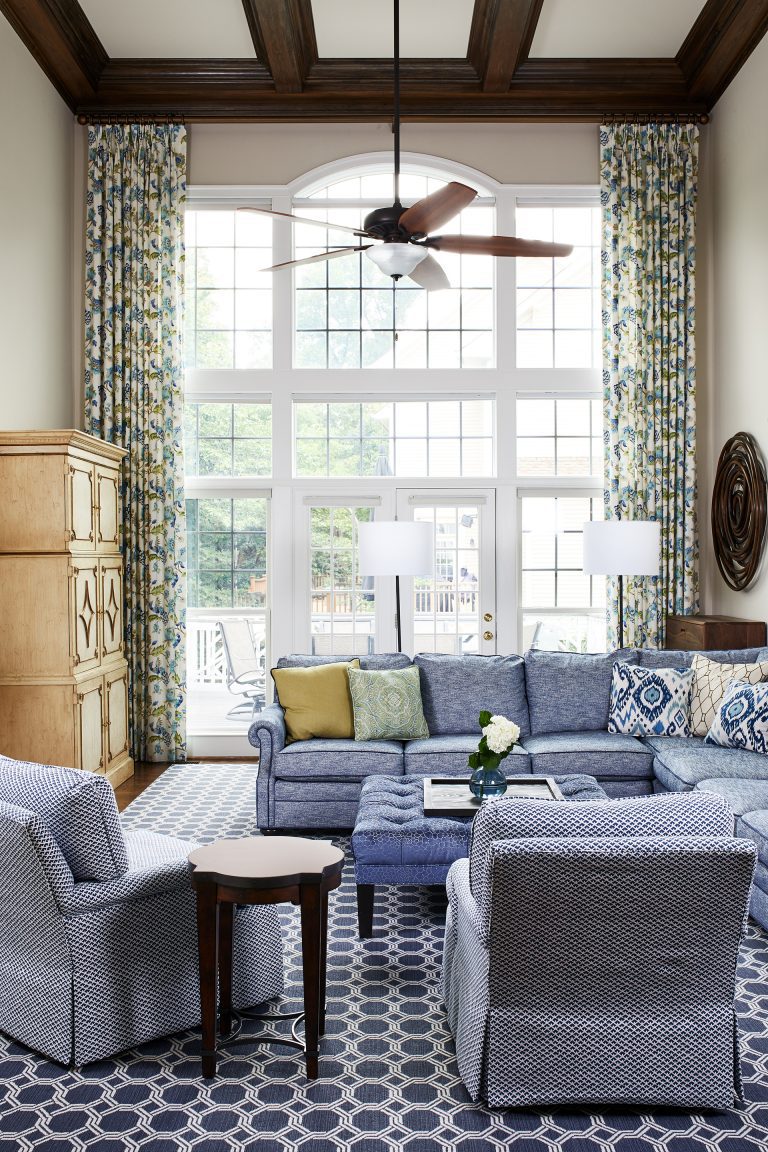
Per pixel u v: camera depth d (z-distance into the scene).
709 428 6.82
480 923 2.38
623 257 6.71
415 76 6.44
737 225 6.29
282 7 5.48
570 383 6.91
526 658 5.46
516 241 4.36
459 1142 2.34
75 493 5.25
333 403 6.99
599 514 6.97
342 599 6.95
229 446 6.97
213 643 7.04
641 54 6.30
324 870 2.62
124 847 2.72
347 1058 2.73
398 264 4.31
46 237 6.19
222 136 6.86
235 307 6.96
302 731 5.06
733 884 2.23
